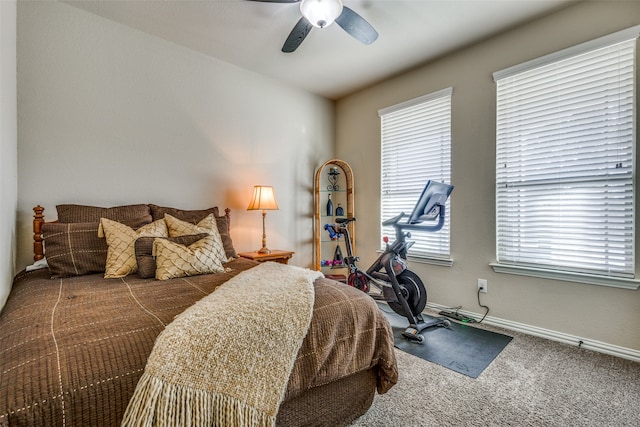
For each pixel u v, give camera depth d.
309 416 1.23
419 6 2.25
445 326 2.58
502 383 1.75
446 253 3.02
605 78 2.12
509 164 2.59
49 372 0.76
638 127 2.00
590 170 2.19
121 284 1.65
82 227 1.99
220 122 3.11
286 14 2.37
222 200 3.14
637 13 1.99
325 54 2.97
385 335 1.45
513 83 2.56
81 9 2.32
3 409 0.66
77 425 0.73
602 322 2.13
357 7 2.26
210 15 2.38
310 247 3.96
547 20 2.36
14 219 1.93
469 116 2.83
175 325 0.97
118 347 0.89
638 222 2.01
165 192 2.77
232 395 0.92
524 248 2.51
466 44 2.78
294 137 3.77
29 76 2.13
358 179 3.94
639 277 2.00
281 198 3.64
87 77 2.36
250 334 1.01
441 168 3.07
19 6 2.09
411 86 3.31
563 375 1.83
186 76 2.87
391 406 1.54
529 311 2.46
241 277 1.56
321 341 1.20
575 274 2.21
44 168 2.19
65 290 1.51
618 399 1.60
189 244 2.04
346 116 4.07
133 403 0.79
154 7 2.29
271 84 3.52
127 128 2.55
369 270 2.86
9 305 1.33
